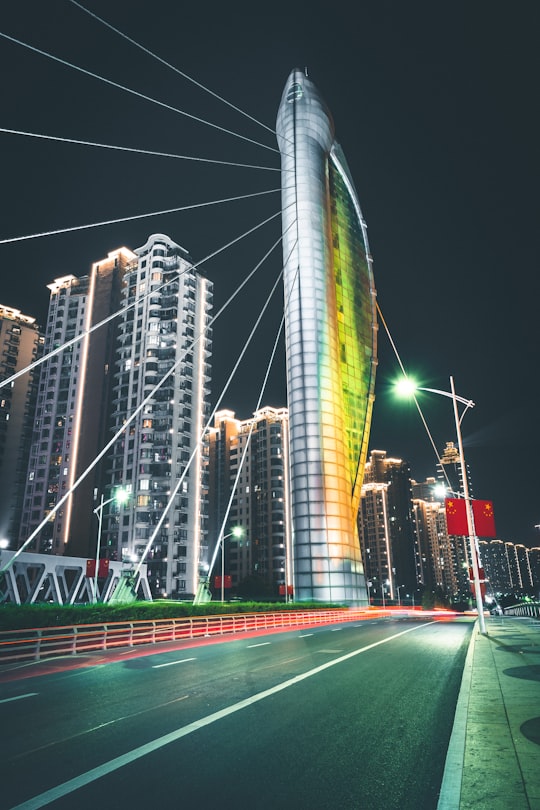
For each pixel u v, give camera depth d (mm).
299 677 12836
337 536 66750
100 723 8453
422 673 13461
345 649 19766
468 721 7844
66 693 11273
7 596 44062
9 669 16344
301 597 64500
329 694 10695
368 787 5688
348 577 65250
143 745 7211
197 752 6902
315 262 78500
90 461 114625
